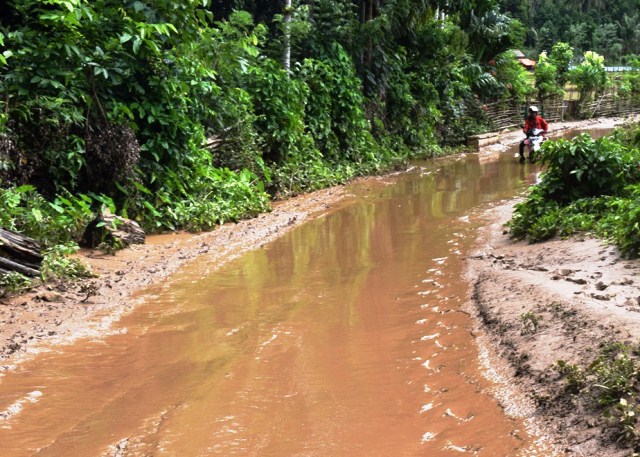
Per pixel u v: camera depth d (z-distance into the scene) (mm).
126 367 5020
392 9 21469
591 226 7680
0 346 5383
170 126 10406
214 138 13086
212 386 4629
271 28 20469
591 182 8750
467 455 3496
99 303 6586
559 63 39031
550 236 7941
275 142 14516
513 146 25266
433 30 24250
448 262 7773
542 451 3404
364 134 18688
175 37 10391
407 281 7113
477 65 28047
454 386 4387
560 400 3791
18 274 6613
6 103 8516
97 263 7992
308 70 17016
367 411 4148
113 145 9383
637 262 6129
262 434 3916
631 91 40969
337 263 8180
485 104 29953
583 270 6250
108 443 3861
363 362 4953
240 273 7836
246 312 6309
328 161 17047
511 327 5035
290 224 11086
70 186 9297
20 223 7746
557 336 4574
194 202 10680
